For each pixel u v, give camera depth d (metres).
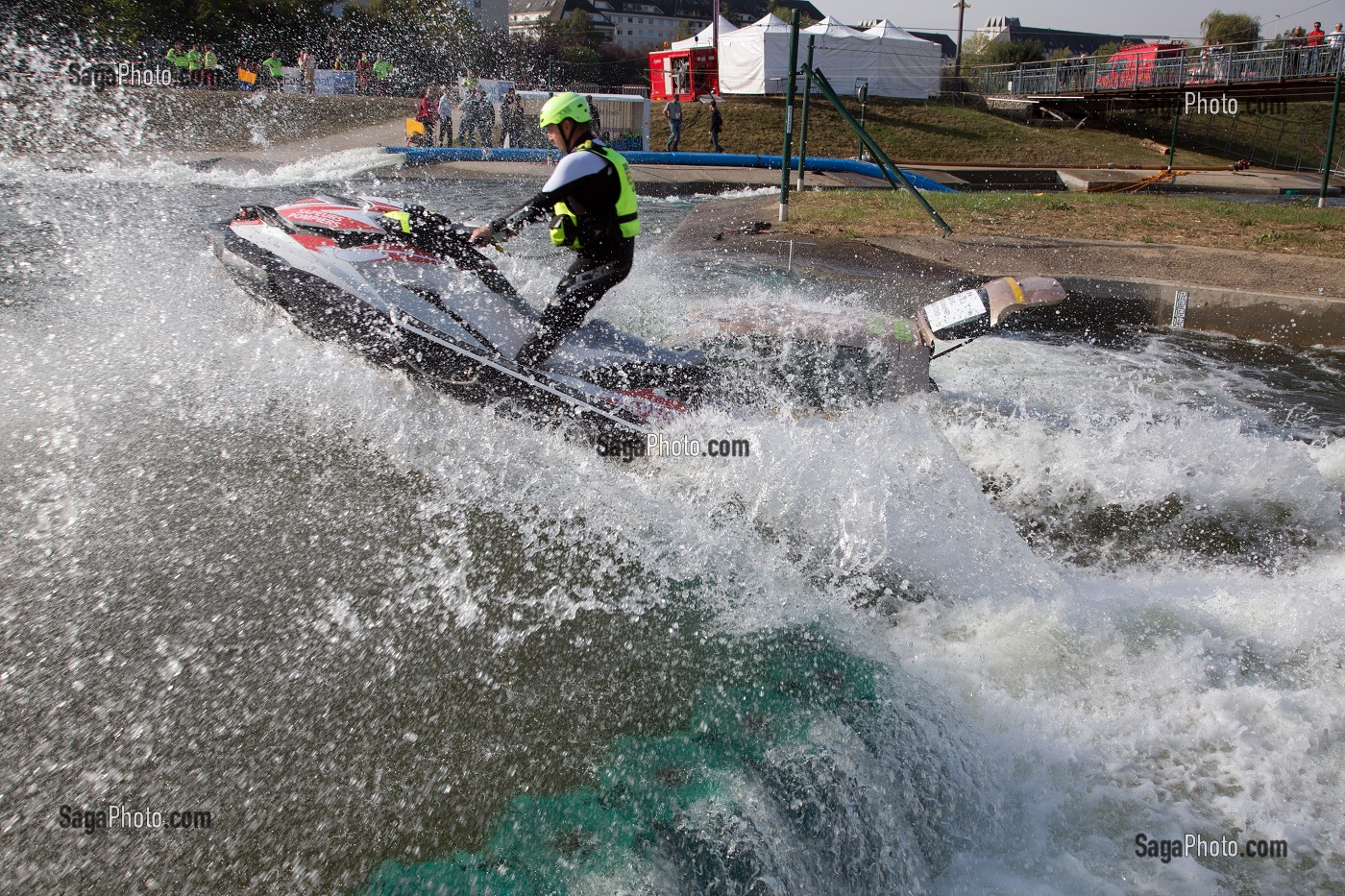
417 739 2.96
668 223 13.45
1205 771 3.07
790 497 4.41
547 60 36.72
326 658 3.29
